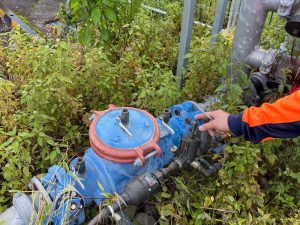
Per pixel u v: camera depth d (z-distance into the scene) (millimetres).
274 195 2262
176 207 2016
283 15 1981
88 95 2637
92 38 3062
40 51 2482
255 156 1989
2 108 2314
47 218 1498
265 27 2959
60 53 2492
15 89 2766
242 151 1965
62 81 2334
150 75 2602
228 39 2803
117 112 1824
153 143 1671
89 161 1768
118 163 1674
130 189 1647
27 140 1991
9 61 2893
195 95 2625
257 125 1393
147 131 1733
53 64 2459
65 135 2400
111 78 2602
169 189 2107
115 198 1589
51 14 4914
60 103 2328
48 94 2195
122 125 1711
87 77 2562
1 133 2152
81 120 2572
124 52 3006
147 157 1651
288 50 2348
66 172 1689
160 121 1913
